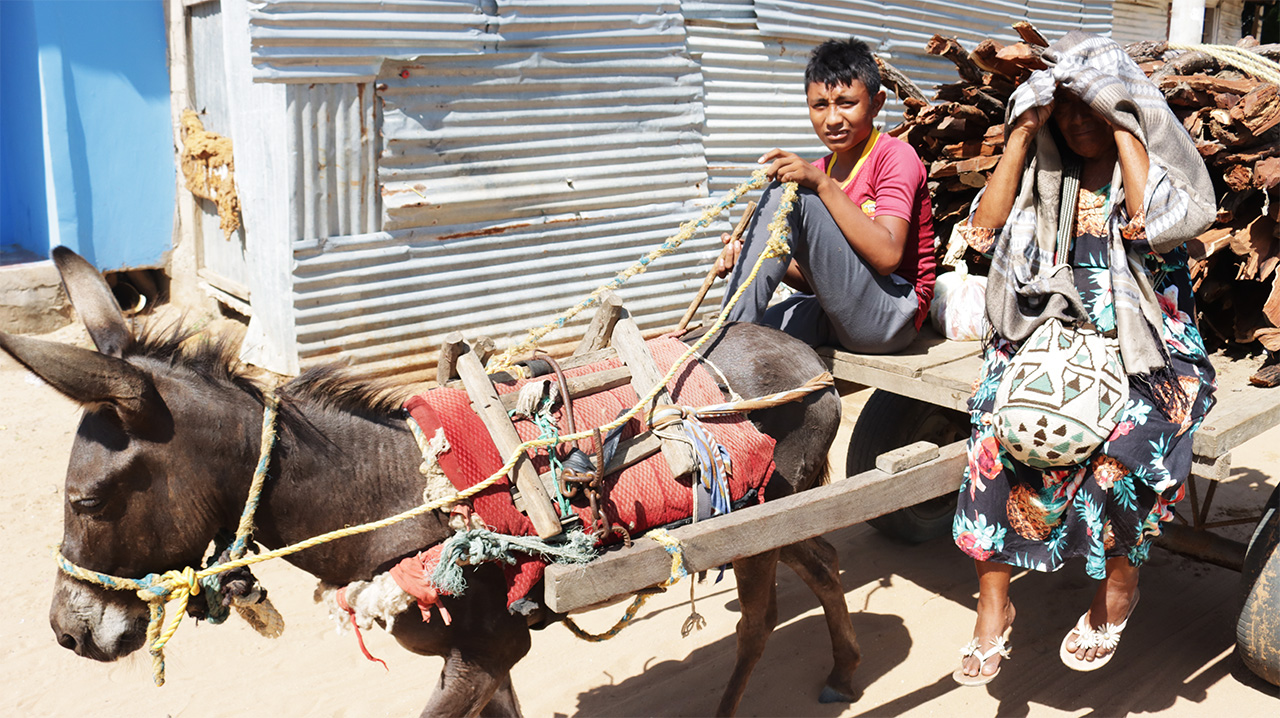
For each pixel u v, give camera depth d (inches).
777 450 118.3
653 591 111.4
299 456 96.0
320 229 255.4
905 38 366.3
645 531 100.8
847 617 139.7
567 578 90.1
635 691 145.9
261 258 266.7
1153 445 109.2
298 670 153.6
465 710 100.4
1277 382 131.1
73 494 88.9
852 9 343.6
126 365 86.6
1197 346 116.7
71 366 82.0
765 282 131.5
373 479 97.8
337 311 261.7
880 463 113.9
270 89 247.0
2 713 142.0
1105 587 119.3
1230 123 139.6
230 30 265.9
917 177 141.0
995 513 116.6
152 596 90.1
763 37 321.7
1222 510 203.3
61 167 327.0
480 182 275.0
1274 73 136.1
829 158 151.2
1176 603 164.7
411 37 253.0
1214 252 139.0
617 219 302.7
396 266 267.1
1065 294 111.1
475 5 261.4
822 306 139.1
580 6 279.0
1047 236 115.1
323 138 250.4
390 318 269.7
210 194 319.9
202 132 322.0
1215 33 589.3
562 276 296.0
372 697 145.1
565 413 100.3
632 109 298.2
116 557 91.4
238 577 94.6
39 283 326.3
